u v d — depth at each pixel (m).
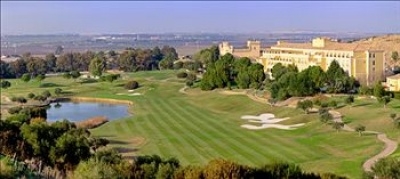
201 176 68.62
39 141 93.44
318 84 183.38
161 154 115.81
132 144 129.00
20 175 66.88
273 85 189.62
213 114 177.62
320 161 100.38
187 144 127.12
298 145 120.69
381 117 133.00
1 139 93.38
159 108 195.50
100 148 113.81
